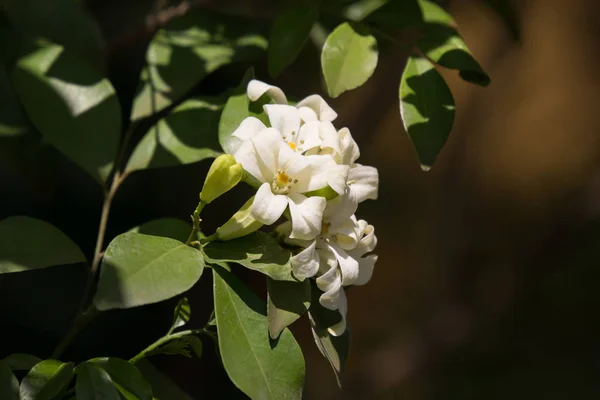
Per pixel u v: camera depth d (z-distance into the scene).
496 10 0.71
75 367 0.58
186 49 0.66
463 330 1.47
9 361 0.59
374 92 0.96
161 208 0.95
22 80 0.63
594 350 1.41
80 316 0.61
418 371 1.44
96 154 0.63
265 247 0.58
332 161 0.58
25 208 0.82
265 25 0.67
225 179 0.57
